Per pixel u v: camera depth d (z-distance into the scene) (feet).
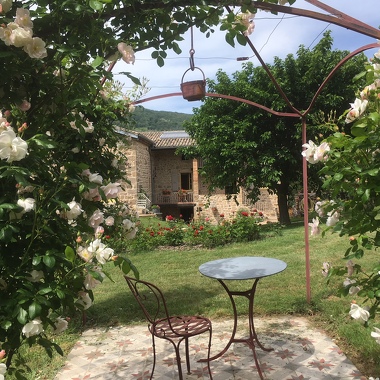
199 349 12.55
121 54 7.57
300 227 40.78
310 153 7.64
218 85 45.91
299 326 13.83
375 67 7.60
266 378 10.36
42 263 6.13
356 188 7.48
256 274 10.44
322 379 10.11
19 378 6.62
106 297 19.07
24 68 6.75
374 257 22.72
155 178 75.10
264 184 44.09
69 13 6.96
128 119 15.70
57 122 7.55
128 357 12.33
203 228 34.22
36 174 6.66
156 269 25.02
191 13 8.85
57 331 6.85
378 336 7.03
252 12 8.67
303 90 42.65
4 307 5.83
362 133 6.93
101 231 6.86
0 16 6.45
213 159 45.93
